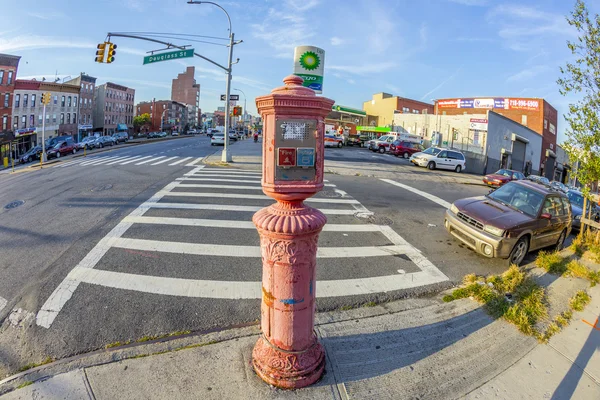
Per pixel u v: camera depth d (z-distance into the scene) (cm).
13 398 272
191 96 13050
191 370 305
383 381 304
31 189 1093
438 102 5153
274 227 262
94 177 1306
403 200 1138
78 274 496
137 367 309
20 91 4478
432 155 2427
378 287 498
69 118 5531
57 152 3009
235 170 1576
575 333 400
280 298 279
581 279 559
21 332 367
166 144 3769
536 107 4306
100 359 319
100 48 1616
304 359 291
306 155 265
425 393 293
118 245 605
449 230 722
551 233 709
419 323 403
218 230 700
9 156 4250
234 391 282
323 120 275
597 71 697
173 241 631
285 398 277
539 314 434
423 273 561
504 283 516
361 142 4288
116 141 4359
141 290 456
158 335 363
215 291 460
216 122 13450
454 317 420
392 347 353
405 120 4031
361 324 396
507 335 386
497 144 3238
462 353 350
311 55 1441
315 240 281
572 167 784
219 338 354
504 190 784
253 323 389
